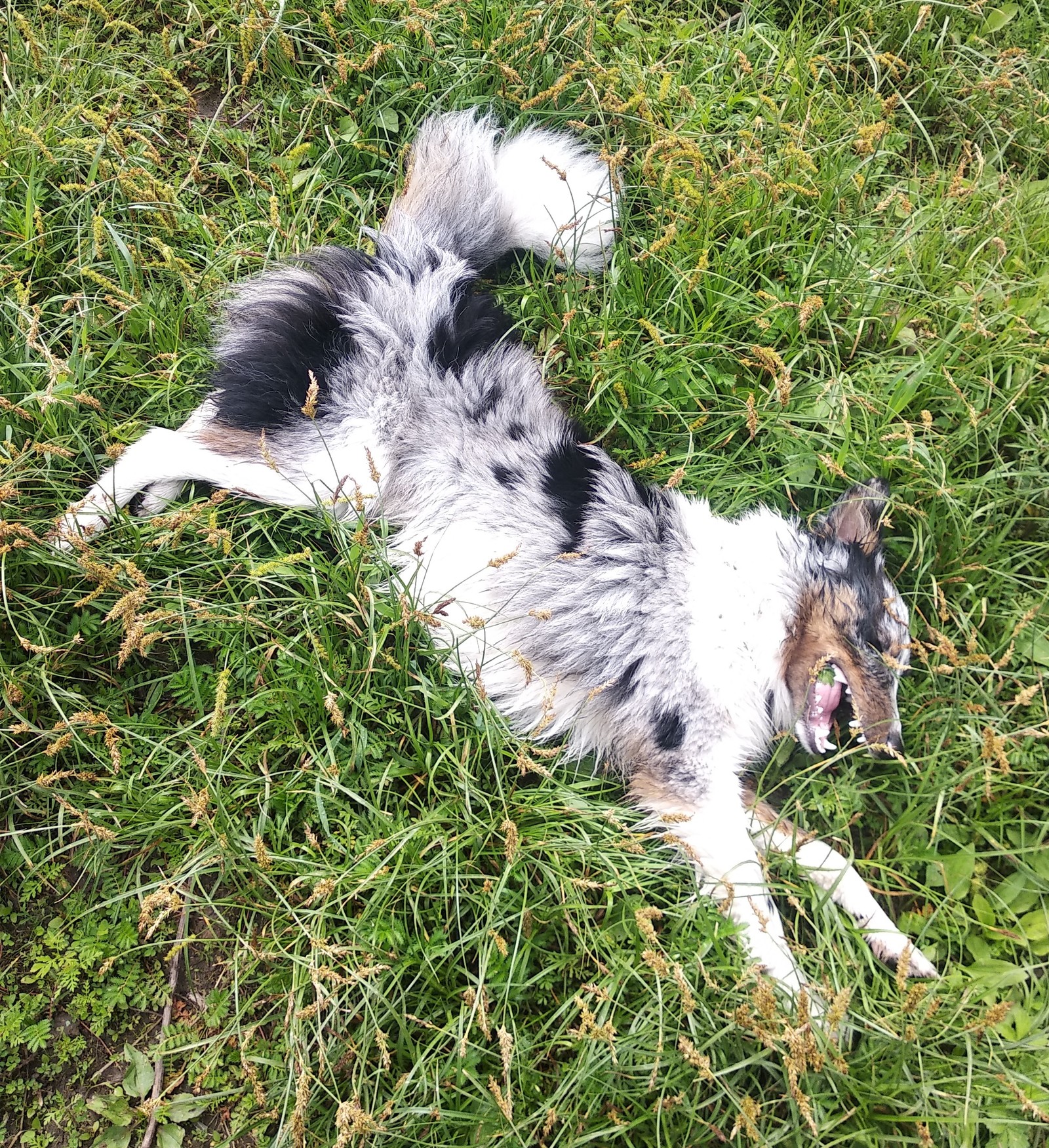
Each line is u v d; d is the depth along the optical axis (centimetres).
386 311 96
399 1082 72
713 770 90
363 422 94
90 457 92
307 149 108
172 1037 79
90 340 99
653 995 78
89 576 86
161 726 87
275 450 94
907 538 100
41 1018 79
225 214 107
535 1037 77
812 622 94
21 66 107
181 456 93
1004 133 120
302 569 91
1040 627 96
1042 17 123
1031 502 101
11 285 97
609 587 92
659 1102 72
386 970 78
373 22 112
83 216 101
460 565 93
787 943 83
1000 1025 82
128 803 83
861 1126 76
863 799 91
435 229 104
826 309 106
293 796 84
